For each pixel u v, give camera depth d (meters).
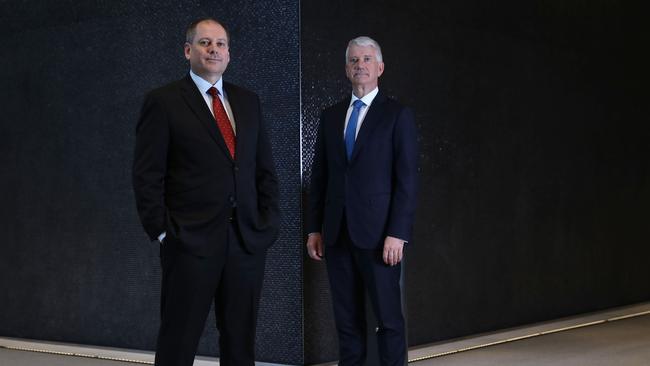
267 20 4.10
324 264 4.11
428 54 4.68
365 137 3.54
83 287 4.84
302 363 4.00
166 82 4.51
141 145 3.02
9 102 5.16
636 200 6.33
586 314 5.78
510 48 5.24
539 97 5.46
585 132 5.86
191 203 3.00
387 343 3.52
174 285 3.00
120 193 4.70
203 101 3.07
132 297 4.64
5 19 5.16
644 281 6.41
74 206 4.88
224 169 3.03
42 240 5.02
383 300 3.51
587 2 5.89
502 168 5.17
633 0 6.32
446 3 4.80
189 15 4.40
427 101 4.67
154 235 2.97
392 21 4.46
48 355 4.56
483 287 5.03
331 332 4.14
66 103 4.91
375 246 3.49
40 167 5.03
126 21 4.66
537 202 5.43
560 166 5.63
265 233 3.13
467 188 4.92
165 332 3.03
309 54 4.05
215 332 4.32
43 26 5.00
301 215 4.00
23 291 5.10
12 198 5.15
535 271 5.41
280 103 4.06
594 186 5.94
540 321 5.45
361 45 3.57
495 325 5.11
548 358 4.30
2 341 4.99
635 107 6.34
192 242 2.96
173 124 3.01
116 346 4.70
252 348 3.11
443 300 4.77
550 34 5.56
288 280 4.04
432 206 4.70
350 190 3.54
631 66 6.30
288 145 4.04
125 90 4.67
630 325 5.40
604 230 6.01
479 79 5.01
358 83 3.58
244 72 4.16
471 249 4.95
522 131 5.32
